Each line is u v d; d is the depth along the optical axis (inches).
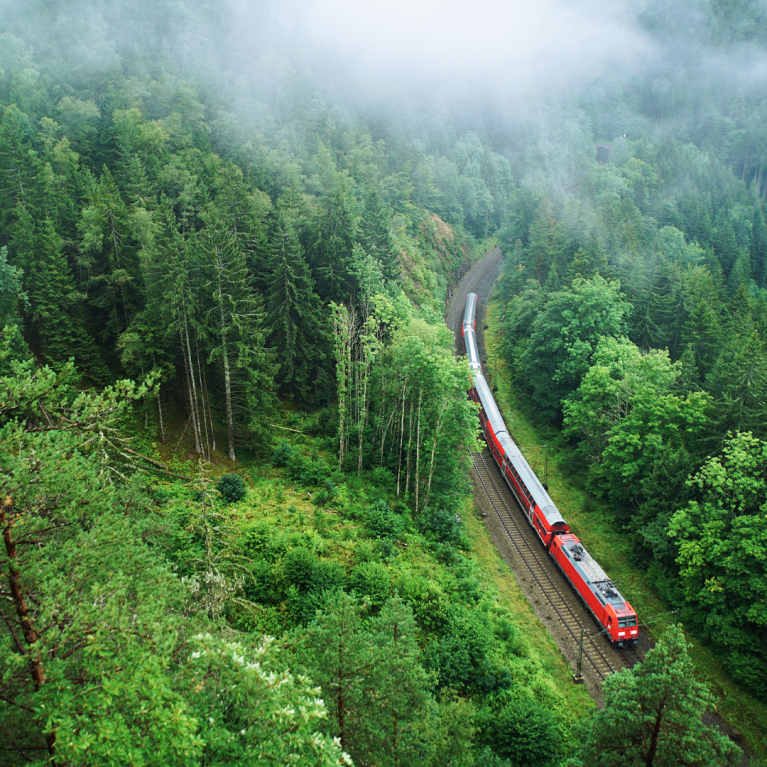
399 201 4355.3
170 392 1792.6
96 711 418.6
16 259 1696.6
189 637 562.9
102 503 574.6
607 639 1489.9
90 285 1774.1
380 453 1929.1
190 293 1567.4
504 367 3107.8
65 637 451.2
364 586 1315.2
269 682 490.9
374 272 2237.9
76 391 1525.6
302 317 2031.3
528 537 1877.5
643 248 3331.7
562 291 2691.9
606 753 802.8
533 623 1524.4
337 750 489.7
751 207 4982.8
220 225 1641.2
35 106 3149.6
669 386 2076.8
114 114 2989.7
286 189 2989.7
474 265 4852.4
